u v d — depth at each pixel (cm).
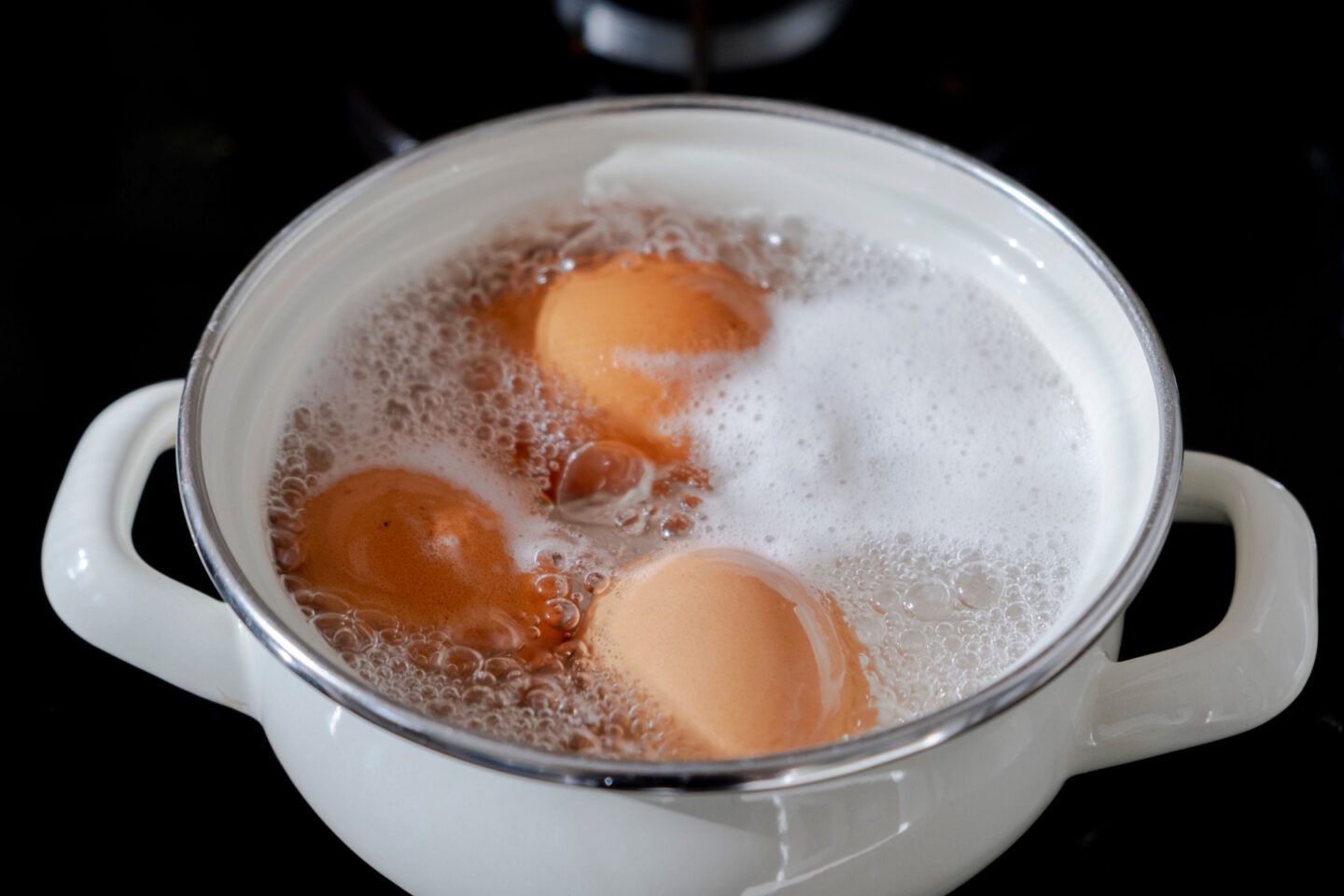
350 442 41
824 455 41
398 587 37
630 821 32
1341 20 58
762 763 31
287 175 56
